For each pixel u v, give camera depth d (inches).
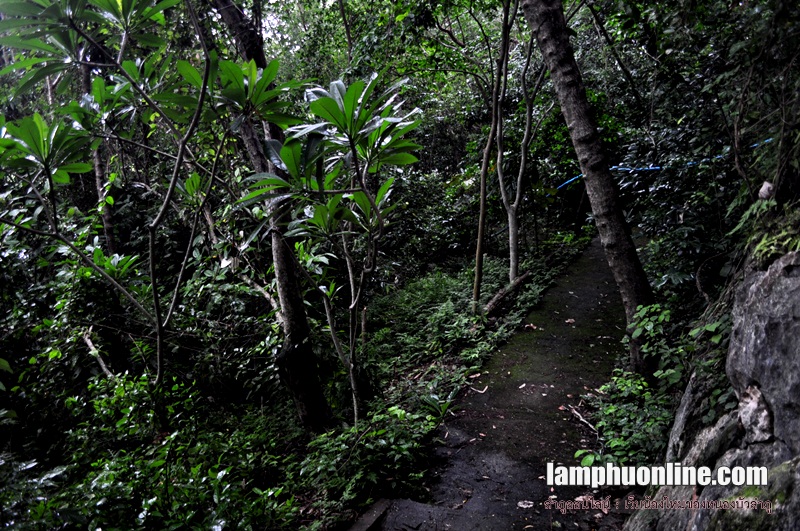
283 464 162.7
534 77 351.6
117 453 137.2
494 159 351.9
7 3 90.8
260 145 164.4
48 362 179.8
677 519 90.1
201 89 107.2
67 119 119.9
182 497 117.4
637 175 234.5
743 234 140.7
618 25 227.5
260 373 190.9
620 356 214.8
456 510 134.0
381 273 335.3
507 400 194.4
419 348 255.1
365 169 112.3
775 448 76.2
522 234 414.3
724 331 111.1
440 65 324.2
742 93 103.6
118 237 284.8
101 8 103.5
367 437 154.7
